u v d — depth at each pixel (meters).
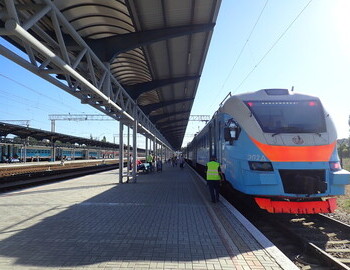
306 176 7.02
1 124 27.12
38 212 8.03
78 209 8.45
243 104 8.26
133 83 17.64
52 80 7.48
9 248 5.01
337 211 9.19
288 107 7.99
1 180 16.48
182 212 7.99
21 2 7.43
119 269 4.12
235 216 7.39
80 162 44.69
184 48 12.27
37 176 21.14
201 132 20.09
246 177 7.57
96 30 10.27
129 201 9.84
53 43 7.57
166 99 22.97
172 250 4.92
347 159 34.06
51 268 4.14
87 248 5.02
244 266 4.24
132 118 15.02
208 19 9.99
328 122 7.75
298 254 5.62
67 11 8.47
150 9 8.95
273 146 7.27
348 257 5.31
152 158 26.41
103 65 9.84
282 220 7.96
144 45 10.43
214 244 5.23
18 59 6.01
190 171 26.66
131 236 5.73
